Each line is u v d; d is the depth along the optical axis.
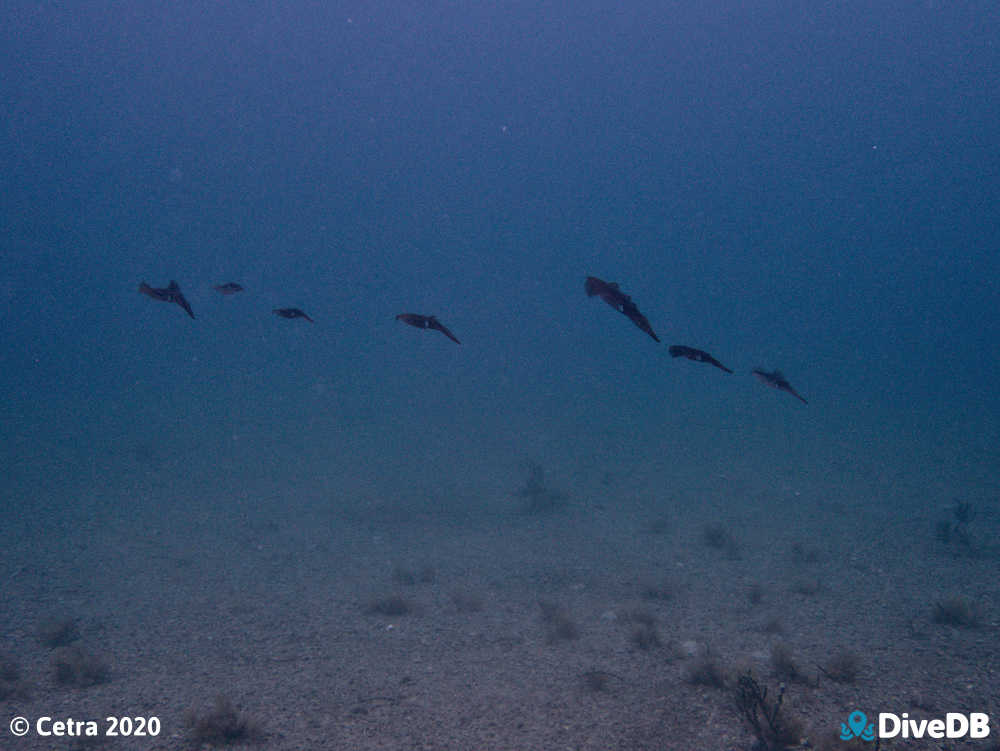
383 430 25.73
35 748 4.68
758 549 11.06
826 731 4.56
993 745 4.30
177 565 10.38
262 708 5.36
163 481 16.44
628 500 14.88
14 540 11.34
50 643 7.17
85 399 35.81
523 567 10.26
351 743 4.68
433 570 9.91
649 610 8.12
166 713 5.29
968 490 15.03
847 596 8.50
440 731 4.84
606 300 2.74
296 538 11.98
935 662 5.96
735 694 5.05
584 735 4.69
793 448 21.64
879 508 13.68
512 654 6.64
